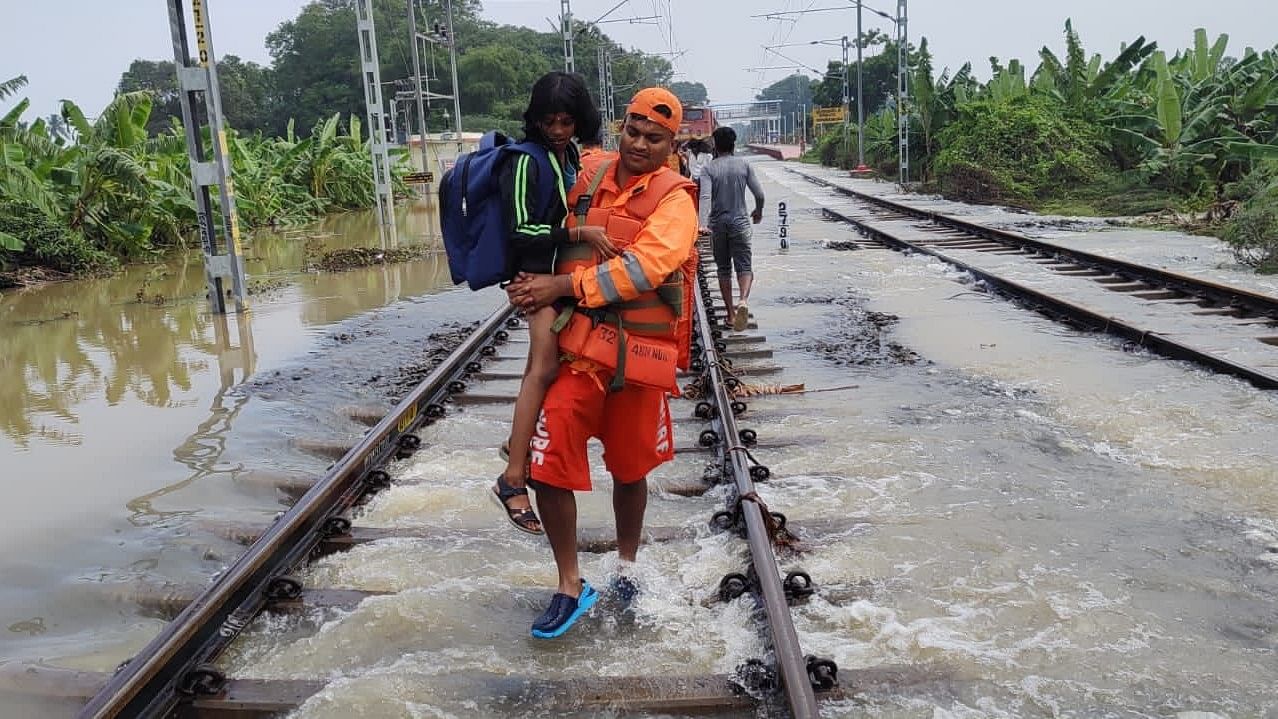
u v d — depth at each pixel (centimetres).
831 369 777
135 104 1867
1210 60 2747
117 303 1250
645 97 313
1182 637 341
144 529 478
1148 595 372
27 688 328
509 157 308
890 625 345
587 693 304
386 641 344
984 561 402
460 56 8656
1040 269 1311
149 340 988
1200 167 2228
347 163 3083
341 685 309
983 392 687
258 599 371
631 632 348
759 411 645
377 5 8038
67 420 685
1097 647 334
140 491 532
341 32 8256
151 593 404
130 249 1753
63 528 479
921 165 3631
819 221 2277
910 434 586
